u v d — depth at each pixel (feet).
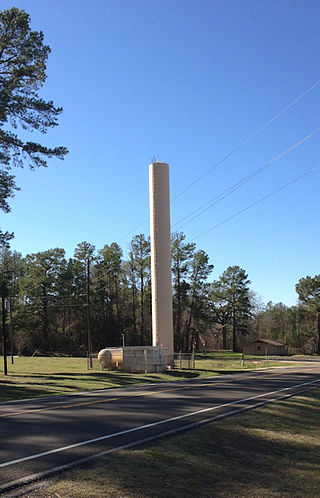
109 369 122.93
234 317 286.05
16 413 40.57
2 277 114.52
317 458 28.32
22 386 73.15
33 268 259.60
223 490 20.33
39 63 84.64
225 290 285.64
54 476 20.66
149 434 30.45
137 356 117.39
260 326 386.11
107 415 39.06
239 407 45.52
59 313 266.57
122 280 288.30
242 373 115.34
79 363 164.35
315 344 276.21
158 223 144.97
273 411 44.01
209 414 40.19
